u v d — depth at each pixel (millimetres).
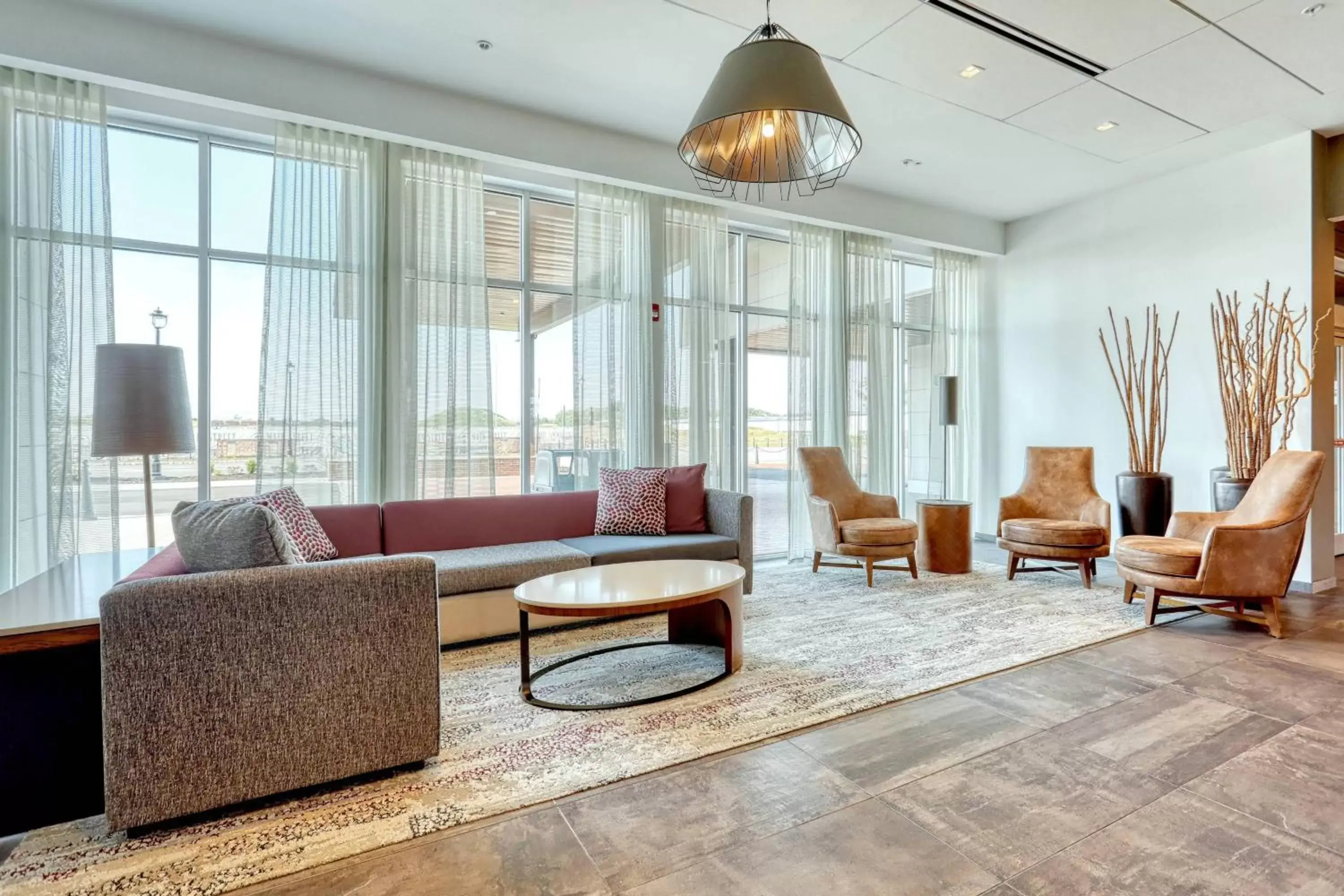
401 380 4047
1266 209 4586
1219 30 3225
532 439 4762
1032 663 3051
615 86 3822
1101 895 1509
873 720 2449
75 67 3070
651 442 4863
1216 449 4871
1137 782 2000
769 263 5754
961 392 6543
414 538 3764
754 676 2885
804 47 2244
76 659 1765
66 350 3301
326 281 3863
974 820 1810
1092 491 4848
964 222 6148
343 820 1823
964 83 3748
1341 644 3299
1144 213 5309
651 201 4867
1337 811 1844
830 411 5695
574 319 4629
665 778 2047
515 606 3430
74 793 1757
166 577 1829
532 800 1922
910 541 4648
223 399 3885
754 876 1583
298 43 3387
